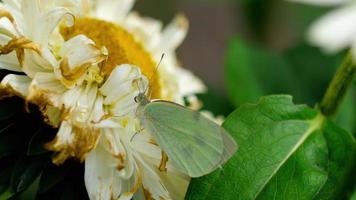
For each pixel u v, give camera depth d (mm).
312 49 403
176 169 281
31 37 274
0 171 273
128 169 272
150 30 326
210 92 395
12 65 273
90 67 275
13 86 268
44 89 267
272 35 449
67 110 266
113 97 273
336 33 253
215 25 661
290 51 403
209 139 260
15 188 270
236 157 272
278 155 276
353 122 361
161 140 271
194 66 646
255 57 387
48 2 280
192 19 661
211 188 269
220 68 636
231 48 383
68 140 263
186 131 264
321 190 275
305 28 462
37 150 270
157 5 460
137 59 301
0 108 271
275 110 279
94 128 267
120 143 272
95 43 286
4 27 271
